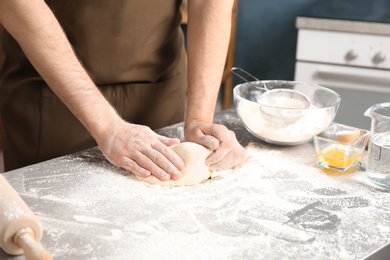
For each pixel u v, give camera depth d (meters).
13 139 1.63
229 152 1.25
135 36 1.51
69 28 1.47
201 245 0.97
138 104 1.62
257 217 1.06
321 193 1.15
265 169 1.25
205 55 1.44
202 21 1.44
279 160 1.29
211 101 1.42
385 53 2.45
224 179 1.20
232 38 2.98
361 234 1.01
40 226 0.93
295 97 1.40
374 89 2.52
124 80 1.57
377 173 1.19
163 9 1.53
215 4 1.43
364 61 2.49
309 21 2.50
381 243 0.99
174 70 1.67
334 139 1.36
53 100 1.54
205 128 1.32
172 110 1.70
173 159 1.20
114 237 0.98
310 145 1.38
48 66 1.25
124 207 1.08
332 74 2.54
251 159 1.29
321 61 2.55
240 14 2.95
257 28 2.95
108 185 1.16
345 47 2.50
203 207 1.09
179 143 1.28
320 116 1.33
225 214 1.06
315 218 1.06
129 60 1.54
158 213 1.06
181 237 0.99
